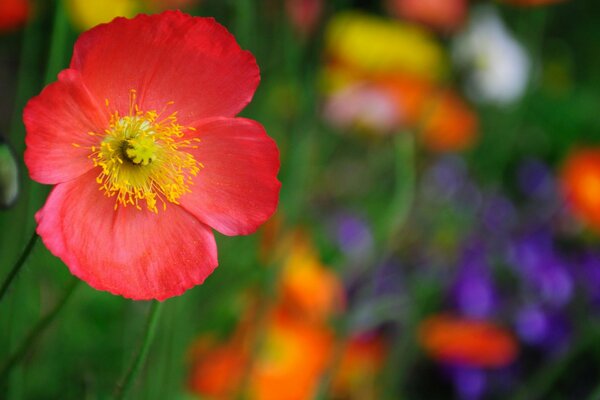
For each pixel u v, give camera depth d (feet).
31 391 2.32
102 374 2.34
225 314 2.51
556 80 5.03
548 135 4.60
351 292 2.94
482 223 3.59
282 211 2.36
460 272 2.89
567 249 3.46
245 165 1.71
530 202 3.96
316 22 2.49
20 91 2.26
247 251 2.68
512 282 2.97
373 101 3.51
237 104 1.69
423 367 2.91
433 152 4.00
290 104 2.85
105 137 1.67
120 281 1.66
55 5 1.90
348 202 3.74
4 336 2.09
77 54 1.63
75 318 2.45
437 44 3.97
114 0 2.48
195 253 1.70
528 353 2.91
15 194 1.68
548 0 3.46
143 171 1.70
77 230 1.66
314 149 3.26
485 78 3.90
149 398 2.08
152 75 1.67
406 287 2.95
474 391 2.81
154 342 2.12
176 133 1.69
